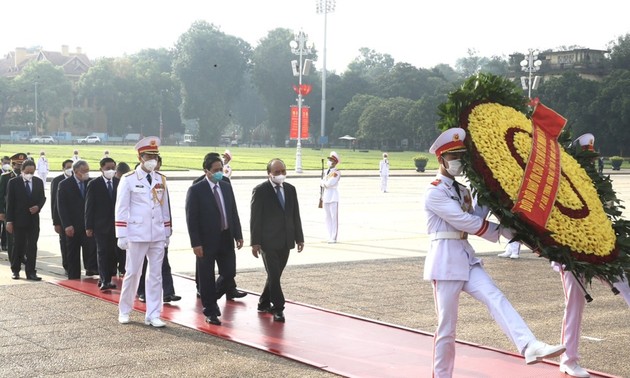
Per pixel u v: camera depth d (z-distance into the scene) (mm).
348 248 17141
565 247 6582
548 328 9531
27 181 12703
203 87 128000
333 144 127125
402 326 9531
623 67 101875
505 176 6570
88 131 135750
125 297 9562
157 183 9688
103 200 11719
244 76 150625
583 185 7258
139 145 9727
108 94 127188
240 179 43688
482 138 6762
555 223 6645
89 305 10594
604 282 7059
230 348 8383
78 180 12766
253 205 9781
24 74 125500
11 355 7934
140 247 9484
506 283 12820
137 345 8445
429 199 6688
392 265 14539
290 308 10570
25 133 127375
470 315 10273
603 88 86562
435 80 119375
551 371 7613
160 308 9594
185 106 129125
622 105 84188
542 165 6770
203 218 9773
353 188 39406
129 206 9531
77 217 12641
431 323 9758
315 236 19484
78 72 140000
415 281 12789
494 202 6477
